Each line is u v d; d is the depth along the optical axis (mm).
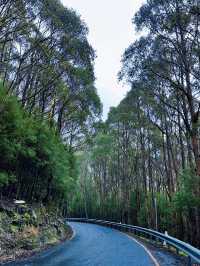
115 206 62969
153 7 22312
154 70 24312
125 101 39875
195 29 22016
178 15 21422
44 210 24750
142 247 19000
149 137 40594
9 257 13656
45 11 23453
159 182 48938
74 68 29344
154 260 13484
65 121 41719
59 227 27734
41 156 23234
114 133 53250
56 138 28359
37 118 27797
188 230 30172
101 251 16922
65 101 35812
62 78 30922
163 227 41812
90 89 34594
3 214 16406
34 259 13727
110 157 64000
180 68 23734
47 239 20641
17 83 24812
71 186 34156
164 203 43188
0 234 14898
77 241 23141
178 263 12648
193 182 24297
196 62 22234
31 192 23484
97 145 57719
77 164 40719
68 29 25672
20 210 18750
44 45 26156
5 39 22531
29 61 26859
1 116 17469
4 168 19531
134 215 52062
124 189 54000
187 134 24875
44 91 29453
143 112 38312
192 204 25109
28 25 23500
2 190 19734
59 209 36250
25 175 22203
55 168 25000
